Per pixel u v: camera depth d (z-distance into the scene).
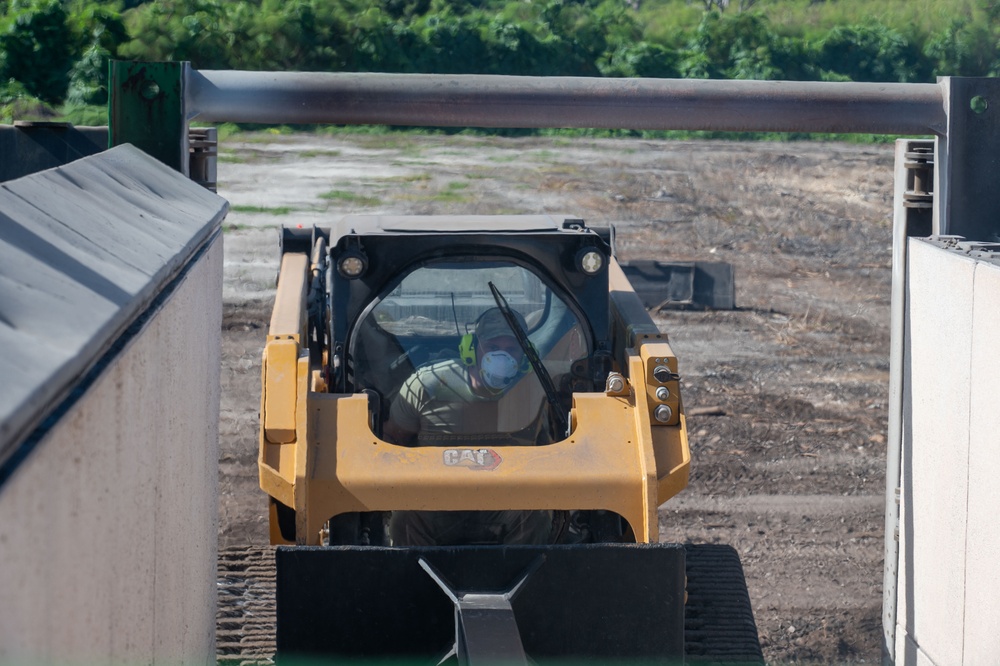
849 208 35.44
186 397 5.29
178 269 5.03
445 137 45.66
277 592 6.43
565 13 61.78
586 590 6.49
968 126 9.19
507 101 9.20
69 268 3.65
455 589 6.44
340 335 8.13
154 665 4.28
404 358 8.10
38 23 48.69
